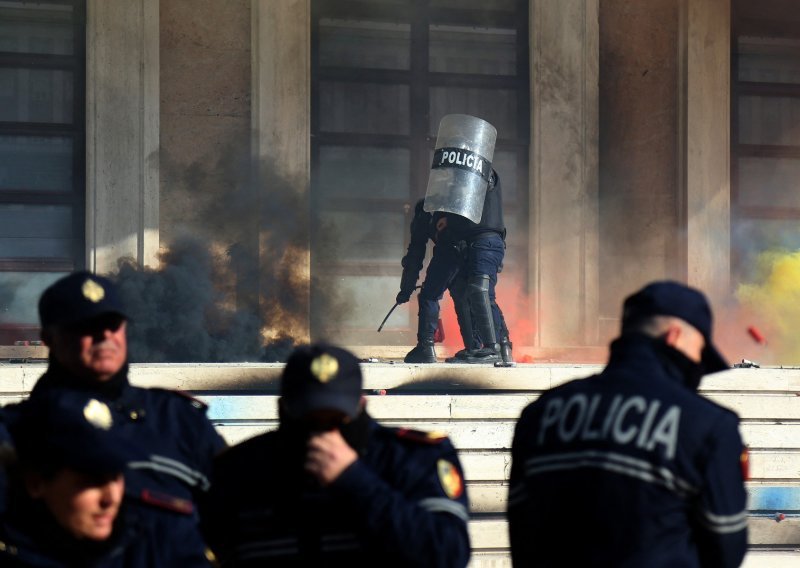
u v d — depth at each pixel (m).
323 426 9.78
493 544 20.77
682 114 47.94
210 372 25.09
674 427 10.41
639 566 10.23
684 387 10.91
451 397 23.94
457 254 31.64
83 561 9.45
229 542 10.40
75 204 45.16
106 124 44.25
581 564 10.40
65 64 45.03
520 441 11.25
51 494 9.23
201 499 10.70
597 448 10.56
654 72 48.25
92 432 9.30
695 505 10.37
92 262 43.97
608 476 10.43
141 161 44.34
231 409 23.03
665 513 10.32
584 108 47.47
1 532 9.41
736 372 25.38
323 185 47.06
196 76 45.09
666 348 10.99
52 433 9.24
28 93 44.84
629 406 10.62
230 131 45.28
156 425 11.57
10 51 44.72
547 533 10.68
